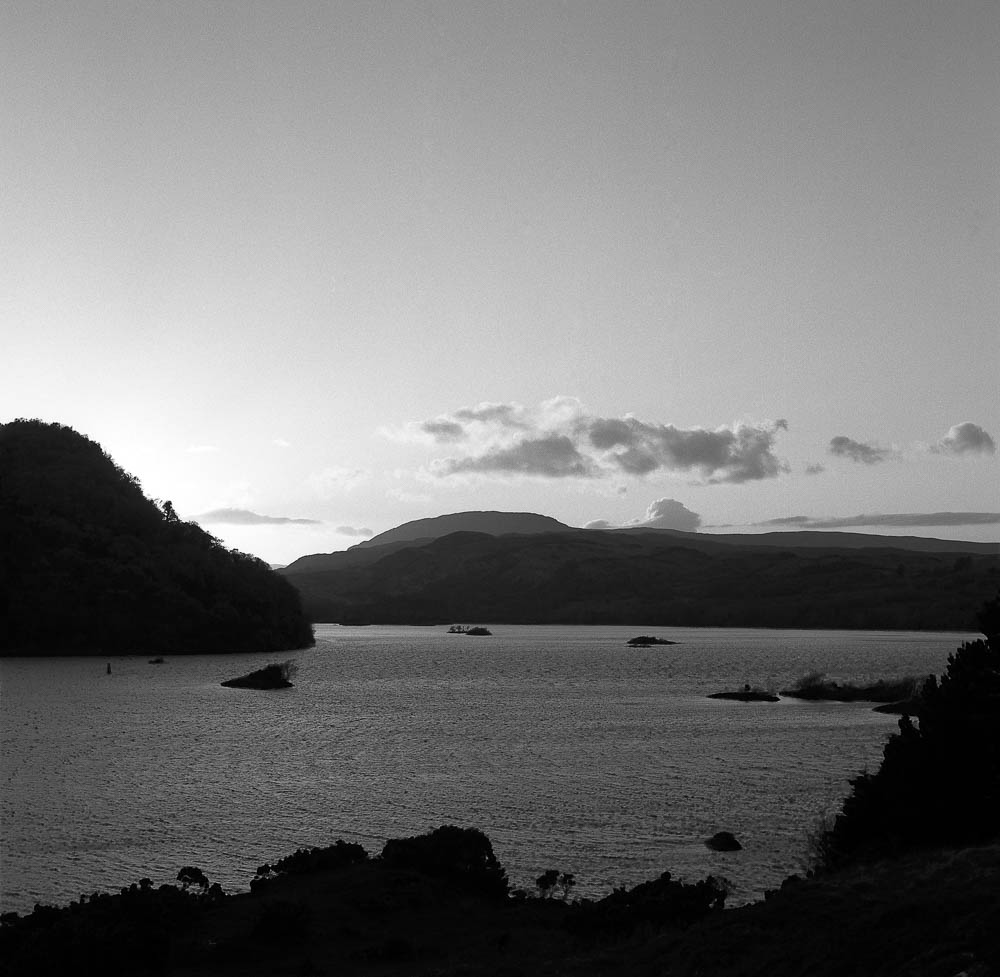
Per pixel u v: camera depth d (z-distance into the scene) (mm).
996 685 42438
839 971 21922
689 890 37188
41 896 44125
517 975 27094
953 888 24391
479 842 43750
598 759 82750
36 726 103875
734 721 110750
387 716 116188
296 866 43188
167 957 31797
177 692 147625
